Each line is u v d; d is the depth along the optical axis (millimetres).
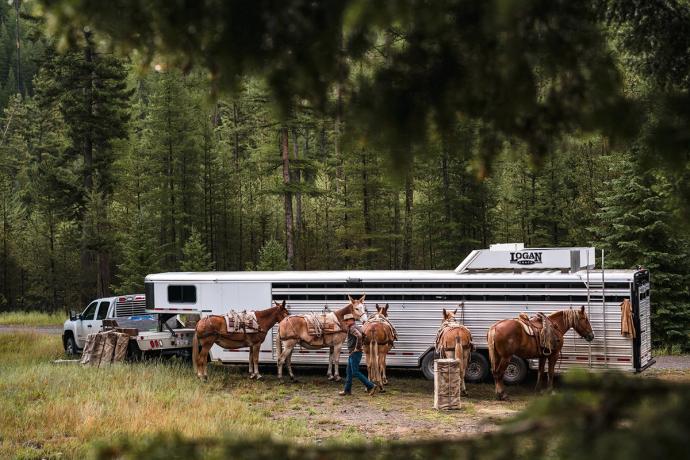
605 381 2117
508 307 17484
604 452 1813
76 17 2818
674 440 1714
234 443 2344
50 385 15898
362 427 12977
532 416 2170
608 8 3828
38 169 54625
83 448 10695
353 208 42781
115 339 20203
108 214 40500
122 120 44531
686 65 3947
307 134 64375
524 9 2502
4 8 143750
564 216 39656
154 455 2359
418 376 19594
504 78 2953
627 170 25828
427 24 2586
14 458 10203
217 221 54688
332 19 2830
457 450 2238
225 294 20062
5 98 117812
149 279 20781
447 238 40594
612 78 3049
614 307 16422
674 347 24250
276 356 19844
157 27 2877
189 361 21734
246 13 2875
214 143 55969
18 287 51688
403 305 18469
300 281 19438
